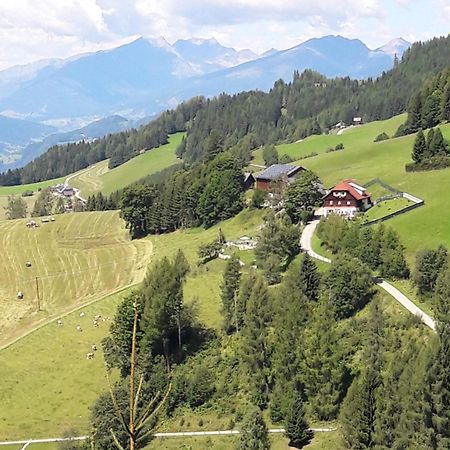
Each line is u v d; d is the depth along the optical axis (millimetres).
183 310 95750
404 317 79562
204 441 71750
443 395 56844
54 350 101812
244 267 113500
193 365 88375
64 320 112812
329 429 70250
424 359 59156
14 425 81500
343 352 74062
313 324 75625
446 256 83812
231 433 73375
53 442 76375
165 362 89500
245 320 82500
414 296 85438
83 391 88125
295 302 79438
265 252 109000
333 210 129750
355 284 86438
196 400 80125
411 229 105125
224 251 125625
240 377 83625
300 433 67875
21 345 104500
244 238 131125
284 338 76750
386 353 74500
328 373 72312
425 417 57188
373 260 94125
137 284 127250
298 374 74812
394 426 59531
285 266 107438
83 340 104062
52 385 91125
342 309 86188
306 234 119812
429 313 80062
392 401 59812
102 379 90500
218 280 113562
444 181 129250
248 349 79188
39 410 84938
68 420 81188
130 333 90250
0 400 88688
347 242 100938
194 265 124938
